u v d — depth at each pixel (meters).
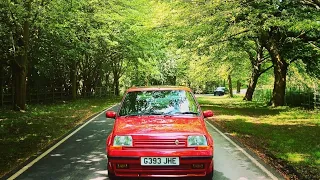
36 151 8.45
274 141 9.70
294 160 7.34
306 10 15.58
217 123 14.62
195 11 13.62
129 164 5.41
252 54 32.78
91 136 10.74
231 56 30.03
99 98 38.75
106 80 47.91
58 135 11.12
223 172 6.39
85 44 25.78
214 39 16.19
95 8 19.08
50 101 28.62
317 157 7.61
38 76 27.78
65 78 34.25
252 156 7.79
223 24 14.65
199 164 5.43
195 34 16.30
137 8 20.31
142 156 5.36
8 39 17.84
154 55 31.88
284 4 15.49
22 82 19.34
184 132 5.53
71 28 20.84
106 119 15.84
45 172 6.41
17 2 12.82
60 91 32.06
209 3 12.90
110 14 20.06
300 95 24.09
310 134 11.19
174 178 6.00
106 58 36.38
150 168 5.38
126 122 6.09
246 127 12.91
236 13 12.63
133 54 31.94
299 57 22.47
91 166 6.88
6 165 7.07
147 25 17.73
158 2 16.23
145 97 6.95
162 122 6.00
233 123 14.30
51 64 27.31
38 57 25.03
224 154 8.02
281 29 19.44
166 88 7.25
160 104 6.73
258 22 14.51
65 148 8.74
